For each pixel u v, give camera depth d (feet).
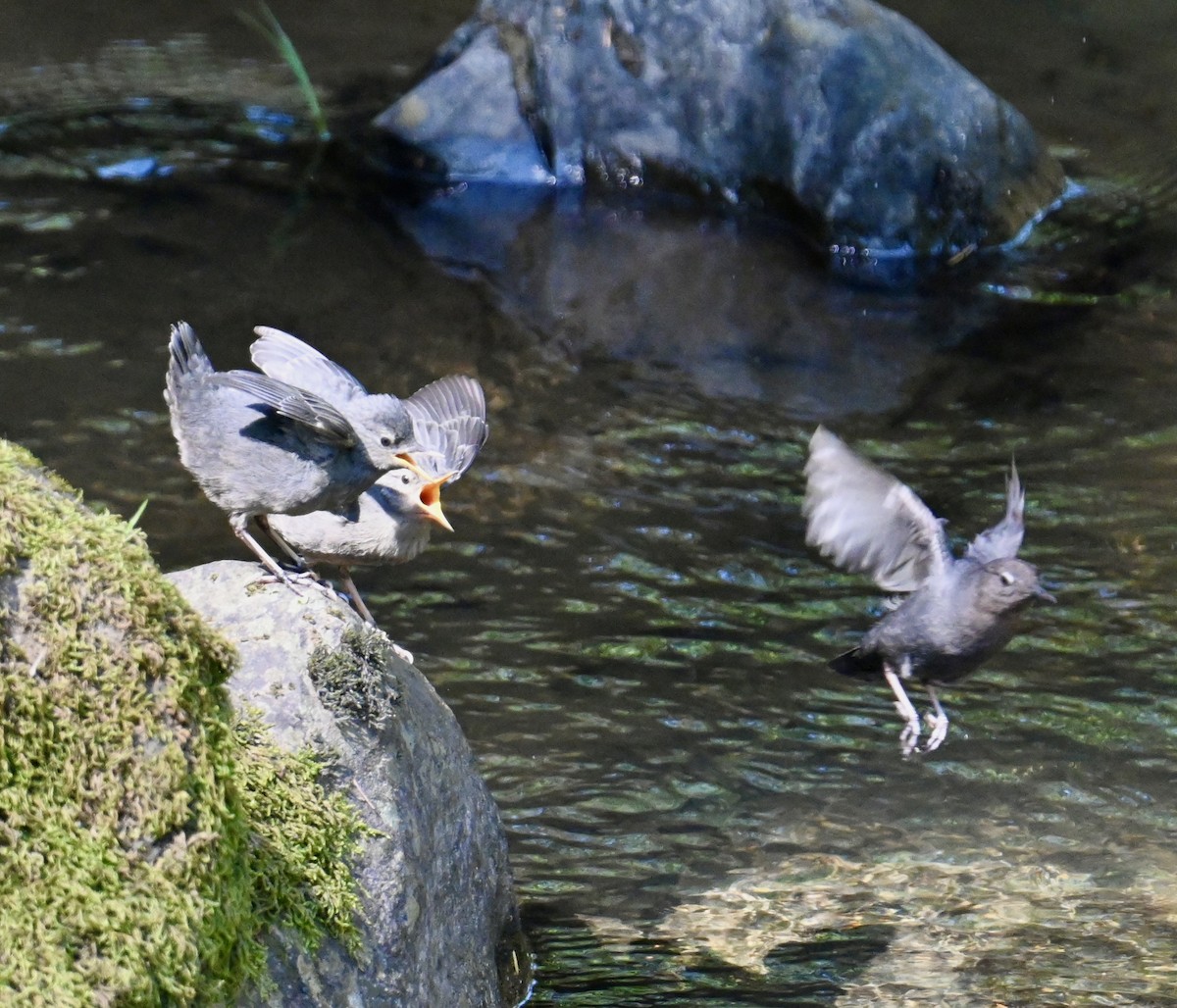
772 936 26.96
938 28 79.87
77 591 15.40
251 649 20.57
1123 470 44.45
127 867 14.93
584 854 29.60
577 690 34.86
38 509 15.72
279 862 18.13
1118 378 49.62
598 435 45.55
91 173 61.31
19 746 14.69
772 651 36.68
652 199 63.52
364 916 19.19
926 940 26.84
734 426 46.55
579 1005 24.53
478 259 57.36
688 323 53.26
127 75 71.26
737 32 62.85
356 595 26.58
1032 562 40.16
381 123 64.59
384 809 20.10
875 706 34.91
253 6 81.05
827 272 57.93
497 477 43.19
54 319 49.62
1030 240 59.72
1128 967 25.91
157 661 15.57
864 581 39.42
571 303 54.24
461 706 34.06
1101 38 78.89
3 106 66.85
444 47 67.97
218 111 68.13
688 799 31.42
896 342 52.29
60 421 43.80
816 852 29.94
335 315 51.65
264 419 23.40
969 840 30.37
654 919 27.48
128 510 39.81
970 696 35.42
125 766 15.16
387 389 47.03
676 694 34.91
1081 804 31.58
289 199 60.80
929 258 58.49
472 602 37.86
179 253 55.21
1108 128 68.49
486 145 64.28
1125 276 56.90
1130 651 36.88
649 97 63.67
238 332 49.67
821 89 60.75
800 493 43.19
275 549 37.78
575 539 40.55
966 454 45.29
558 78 64.39
